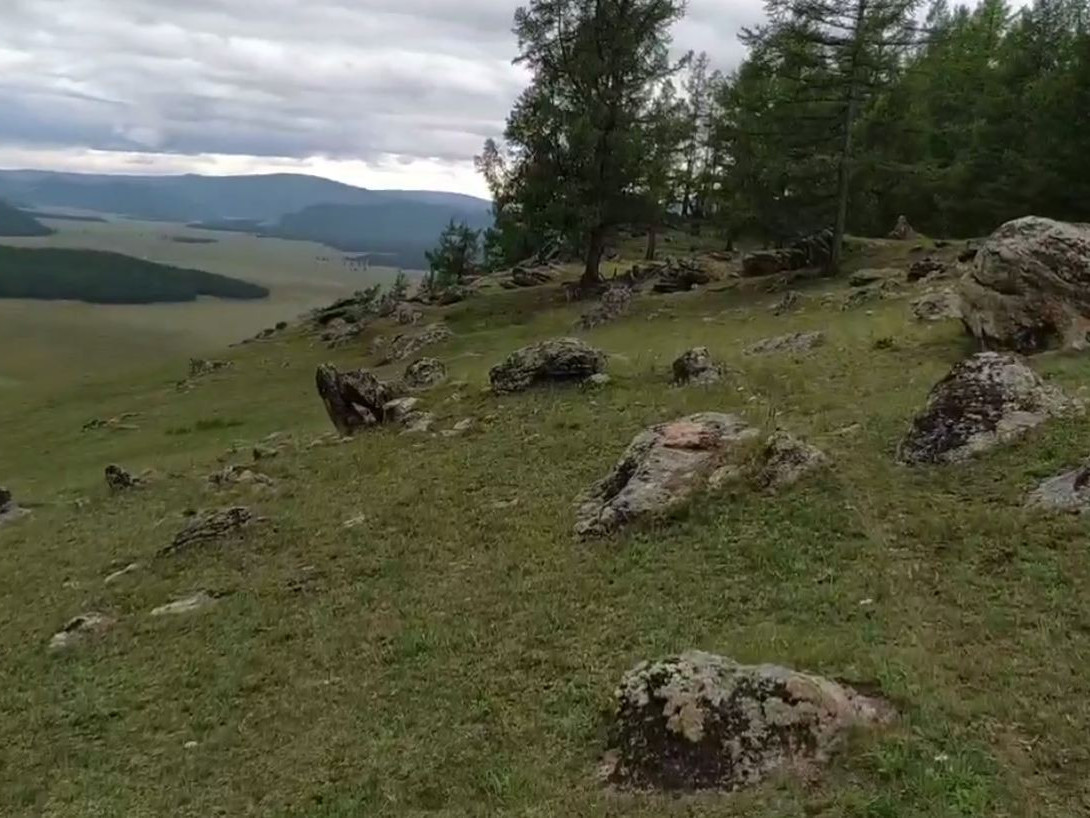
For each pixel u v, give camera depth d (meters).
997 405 16.20
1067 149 46.12
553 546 15.96
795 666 10.18
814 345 28.02
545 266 71.31
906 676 9.79
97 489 29.19
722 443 16.97
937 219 61.78
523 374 27.23
